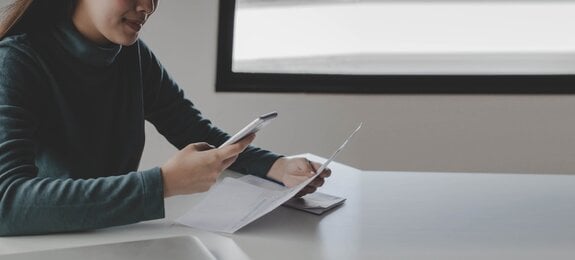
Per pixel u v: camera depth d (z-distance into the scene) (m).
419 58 2.85
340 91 2.77
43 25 1.36
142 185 1.15
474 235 1.22
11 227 1.11
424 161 2.76
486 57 2.83
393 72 2.85
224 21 2.78
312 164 1.45
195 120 1.70
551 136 2.71
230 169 1.55
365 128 2.76
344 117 2.77
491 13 2.82
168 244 1.08
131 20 1.31
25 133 1.21
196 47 2.78
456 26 2.83
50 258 1.00
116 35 1.32
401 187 1.52
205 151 1.19
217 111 2.80
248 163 1.52
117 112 1.51
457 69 2.83
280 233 1.20
